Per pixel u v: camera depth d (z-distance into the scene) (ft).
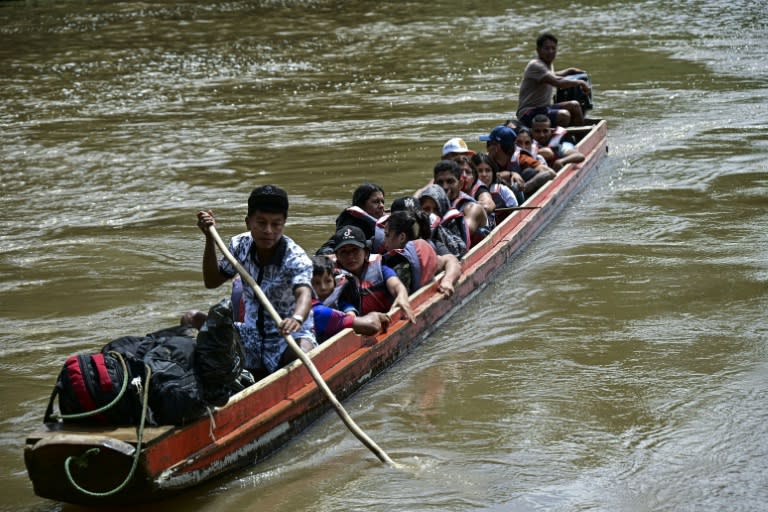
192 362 43.88
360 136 131.03
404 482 45.80
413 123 138.31
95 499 41.91
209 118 146.10
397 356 60.18
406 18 250.78
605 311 67.87
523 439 49.85
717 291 70.74
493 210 79.51
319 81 175.01
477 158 81.66
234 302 52.90
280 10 269.85
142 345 44.34
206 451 43.98
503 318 67.46
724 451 47.73
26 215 98.73
